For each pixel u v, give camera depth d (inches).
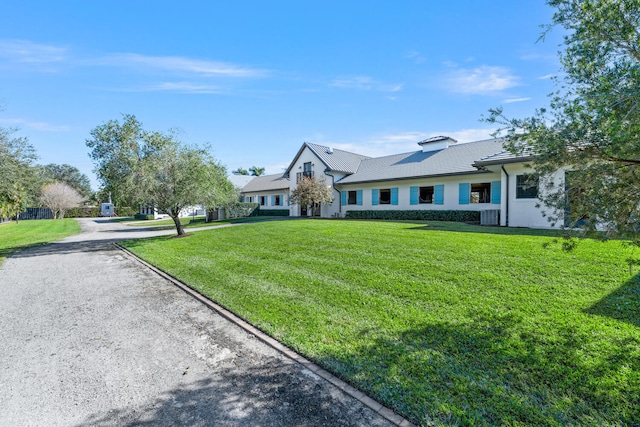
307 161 1027.3
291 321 155.9
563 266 201.6
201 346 138.4
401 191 765.3
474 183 630.5
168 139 473.4
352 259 267.1
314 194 840.9
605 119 93.7
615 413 82.2
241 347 136.1
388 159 929.5
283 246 353.1
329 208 955.3
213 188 501.0
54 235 667.4
